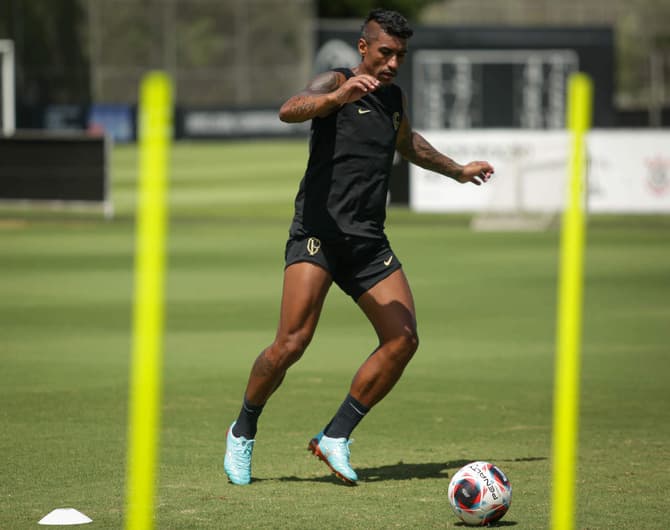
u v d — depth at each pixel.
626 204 108.50
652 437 28.16
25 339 44.84
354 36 194.12
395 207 112.69
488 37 187.12
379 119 22.77
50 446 26.55
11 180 106.31
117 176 149.75
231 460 23.22
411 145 24.84
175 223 100.25
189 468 24.59
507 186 102.44
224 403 32.31
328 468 24.84
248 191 133.25
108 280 64.38
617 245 84.44
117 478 23.47
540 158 104.69
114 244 83.50
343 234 22.72
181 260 74.12
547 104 188.50
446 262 73.50
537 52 188.12
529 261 74.31
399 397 33.72
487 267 71.00
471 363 39.94
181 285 62.44
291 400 33.03
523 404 32.69
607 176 108.38
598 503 21.61
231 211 112.50
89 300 56.59
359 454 26.27
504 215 100.62
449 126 187.25
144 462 9.09
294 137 194.50
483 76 187.62
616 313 53.03
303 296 22.75
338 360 40.56
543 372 38.16
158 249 8.88
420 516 20.73
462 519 20.12
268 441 27.61
